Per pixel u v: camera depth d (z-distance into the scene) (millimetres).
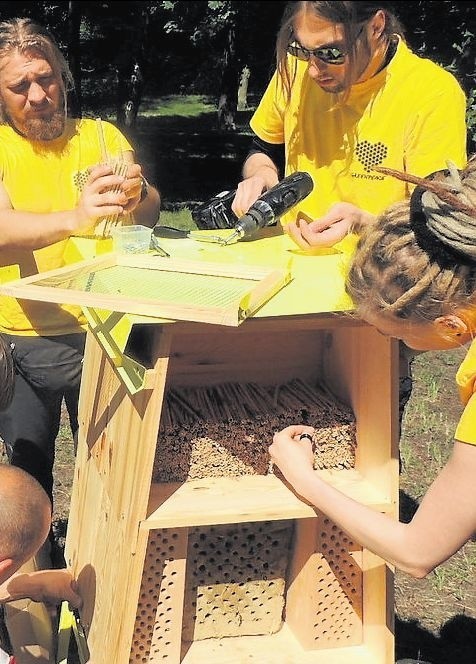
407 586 3711
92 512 2521
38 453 3164
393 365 2084
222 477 2238
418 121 2623
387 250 1757
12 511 2258
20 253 2951
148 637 2221
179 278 2139
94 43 15719
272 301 1963
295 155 2885
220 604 2336
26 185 2955
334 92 2553
